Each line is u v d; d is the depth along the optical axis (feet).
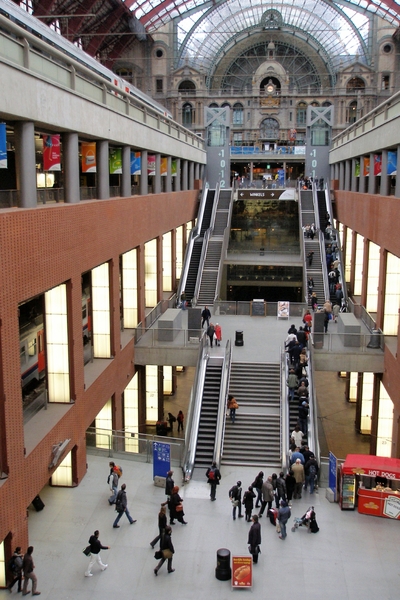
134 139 89.86
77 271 63.57
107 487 64.23
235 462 70.18
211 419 76.59
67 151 63.82
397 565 51.39
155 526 56.70
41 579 48.49
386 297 89.71
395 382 77.71
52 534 54.95
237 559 47.50
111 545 53.36
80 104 64.23
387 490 59.11
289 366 81.61
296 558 52.11
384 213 88.17
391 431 87.20
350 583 48.93
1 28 50.42
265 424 74.90
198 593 47.44
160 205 110.11
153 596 46.91
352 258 122.62
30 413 58.75
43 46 54.85
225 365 82.79
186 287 128.36
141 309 94.94
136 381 93.35
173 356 90.33
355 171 121.19
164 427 84.74
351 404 113.09
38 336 64.08
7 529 46.52
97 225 70.69
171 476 60.90
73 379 62.75
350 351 87.40
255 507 61.05
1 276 45.16
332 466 62.13
